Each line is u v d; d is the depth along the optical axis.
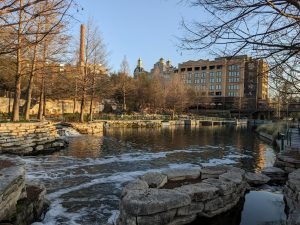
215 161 18.33
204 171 9.56
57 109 50.06
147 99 71.81
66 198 9.41
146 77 81.25
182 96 75.38
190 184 8.23
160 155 19.81
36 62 23.00
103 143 25.14
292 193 8.47
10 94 37.34
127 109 67.81
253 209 8.78
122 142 26.73
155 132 41.62
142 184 7.76
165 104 73.50
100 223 7.43
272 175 12.02
